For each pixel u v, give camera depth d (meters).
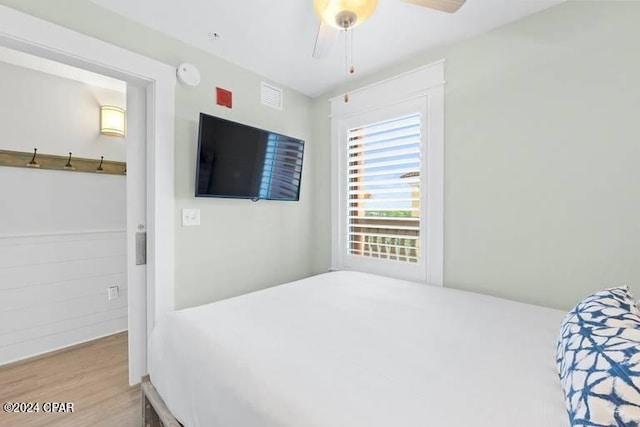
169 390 1.16
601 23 1.45
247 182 2.17
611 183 1.44
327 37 1.43
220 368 0.94
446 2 1.19
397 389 0.79
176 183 1.90
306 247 2.81
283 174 2.44
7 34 1.28
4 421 1.56
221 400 0.88
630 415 0.50
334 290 1.79
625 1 1.39
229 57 2.11
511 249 1.75
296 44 1.95
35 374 2.03
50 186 2.38
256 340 1.08
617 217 1.43
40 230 2.33
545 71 1.61
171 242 1.87
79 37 1.47
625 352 0.60
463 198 1.93
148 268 1.85
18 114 2.24
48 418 1.58
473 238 1.89
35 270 2.30
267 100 2.44
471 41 1.86
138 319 1.86
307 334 1.15
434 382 0.82
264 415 0.75
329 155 2.72
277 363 0.92
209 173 1.91
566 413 0.68
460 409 0.71
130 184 1.83
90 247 2.58
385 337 1.12
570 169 1.55
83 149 2.56
